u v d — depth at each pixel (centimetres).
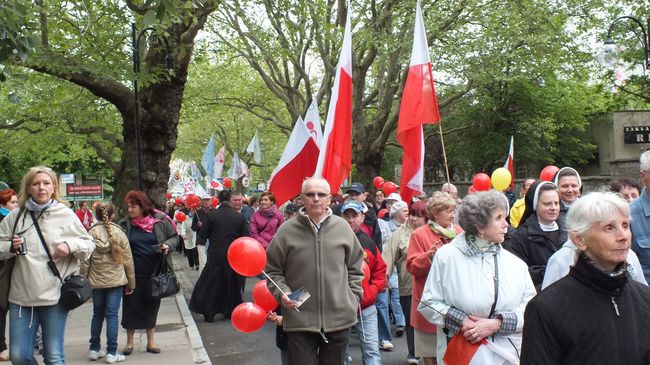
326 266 470
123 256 708
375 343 621
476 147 2931
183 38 1348
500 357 363
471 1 1803
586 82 2977
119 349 790
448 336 391
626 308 248
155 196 1370
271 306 477
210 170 2834
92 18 1222
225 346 833
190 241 1784
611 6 2220
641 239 445
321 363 478
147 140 1364
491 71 1942
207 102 2972
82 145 2681
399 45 1889
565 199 495
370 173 2366
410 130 704
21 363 508
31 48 654
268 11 2130
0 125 2036
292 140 812
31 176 518
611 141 3080
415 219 688
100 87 1306
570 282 255
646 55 1502
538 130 2767
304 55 2408
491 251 381
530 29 2016
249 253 428
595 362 242
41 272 509
